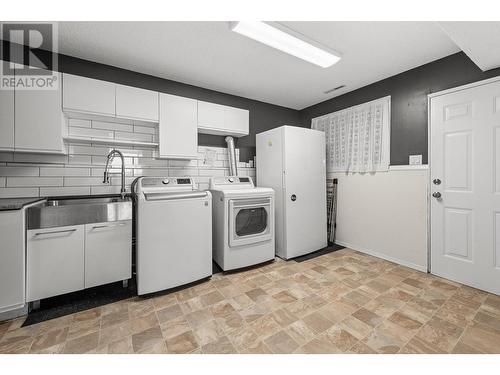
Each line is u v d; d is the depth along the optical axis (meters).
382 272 2.41
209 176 3.04
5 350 1.34
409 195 2.52
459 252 2.16
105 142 2.30
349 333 1.49
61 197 2.09
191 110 2.57
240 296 1.97
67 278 1.77
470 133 2.07
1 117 1.75
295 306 1.80
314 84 2.89
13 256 1.56
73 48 2.07
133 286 2.14
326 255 2.95
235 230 2.49
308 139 2.98
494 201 1.95
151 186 2.29
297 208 2.87
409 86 2.51
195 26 1.78
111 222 1.94
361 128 2.98
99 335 1.47
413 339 1.42
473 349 1.33
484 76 1.99
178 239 2.08
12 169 2.00
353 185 3.12
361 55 2.21
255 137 3.47
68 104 1.94
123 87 2.19
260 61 2.32
